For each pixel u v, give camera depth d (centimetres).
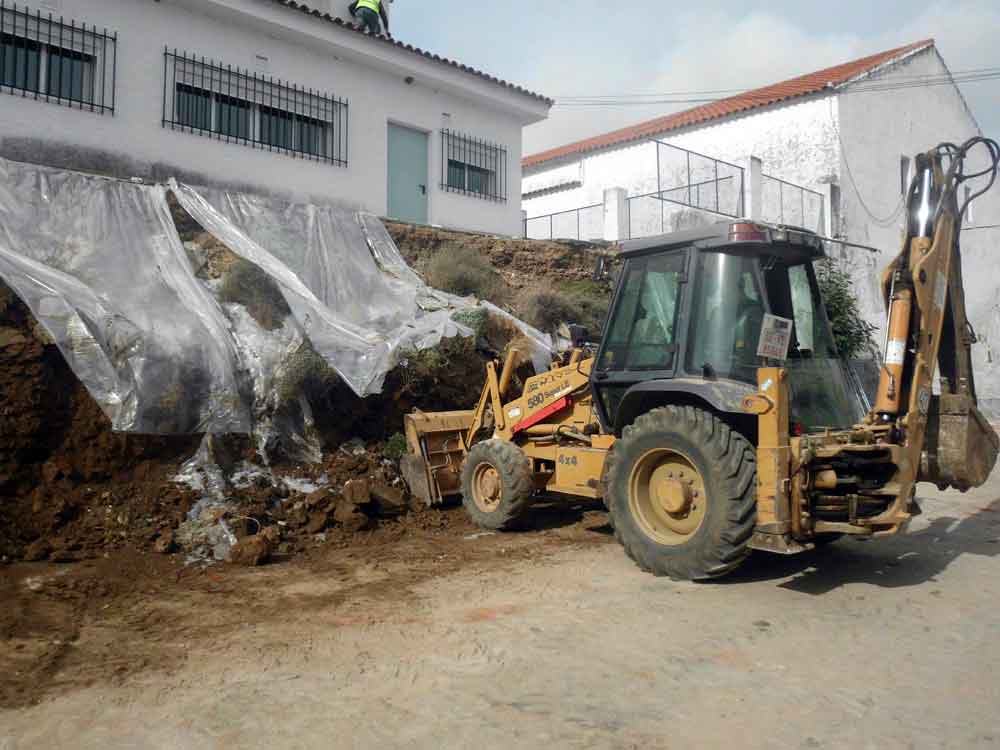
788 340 569
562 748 335
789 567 618
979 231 2344
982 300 2305
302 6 1183
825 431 580
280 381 802
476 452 775
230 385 752
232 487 713
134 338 715
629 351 666
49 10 983
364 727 354
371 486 800
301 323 849
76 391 691
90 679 404
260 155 1182
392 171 1380
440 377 963
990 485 1021
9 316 700
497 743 339
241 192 1152
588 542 711
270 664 425
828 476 543
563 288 1362
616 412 684
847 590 556
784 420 539
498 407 815
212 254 934
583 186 2330
